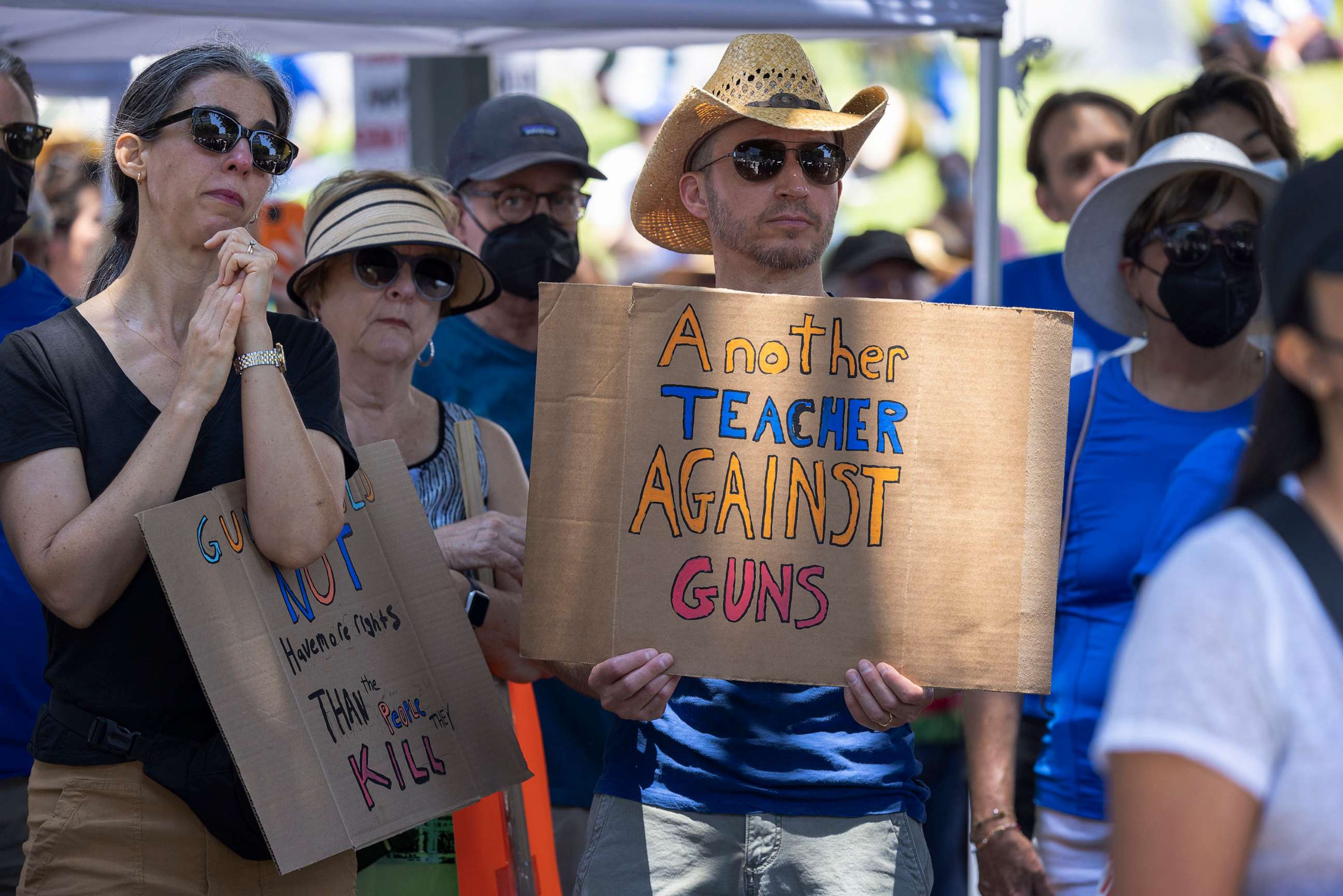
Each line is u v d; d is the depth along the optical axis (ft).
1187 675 8.15
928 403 15.75
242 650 14.26
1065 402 15.78
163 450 14.03
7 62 19.95
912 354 15.78
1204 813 7.98
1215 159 19.21
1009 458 15.69
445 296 19.38
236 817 14.14
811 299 15.80
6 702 18.58
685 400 15.71
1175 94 24.72
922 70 66.44
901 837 16.40
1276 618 8.16
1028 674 15.46
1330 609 8.14
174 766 14.12
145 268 15.10
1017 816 22.03
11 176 19.86
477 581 18.74
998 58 23.82
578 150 24.29
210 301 14.53
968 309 15.79
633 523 15.61
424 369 23.77
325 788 14.51
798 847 16.11
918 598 15.55
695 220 19.63
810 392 15.74
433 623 16.07
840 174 17.34
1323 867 8.08
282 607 14.74
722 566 15.57
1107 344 25.82
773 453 15.66
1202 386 20.01
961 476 15.66
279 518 14.38
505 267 23.66
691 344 15.76
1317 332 8.39
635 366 15.72
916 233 41.55
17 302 20.47
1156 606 8.52
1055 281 26.94
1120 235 20.52
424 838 18.15
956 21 23.22
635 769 16.56
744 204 17.15
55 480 14.02
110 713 14.28
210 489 14.61
